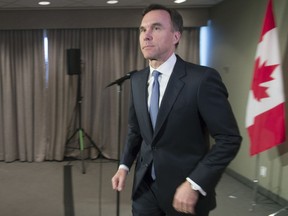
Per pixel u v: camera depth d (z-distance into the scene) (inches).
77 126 183.3
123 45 179.2
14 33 177.3
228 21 152.4
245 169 138.4
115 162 179.8
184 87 37.7
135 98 44.6
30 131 181.2
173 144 39.5
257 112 104.5
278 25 112.7
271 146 101.0
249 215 105.3
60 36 178.7
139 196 47.3
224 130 35.8
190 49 179.6
